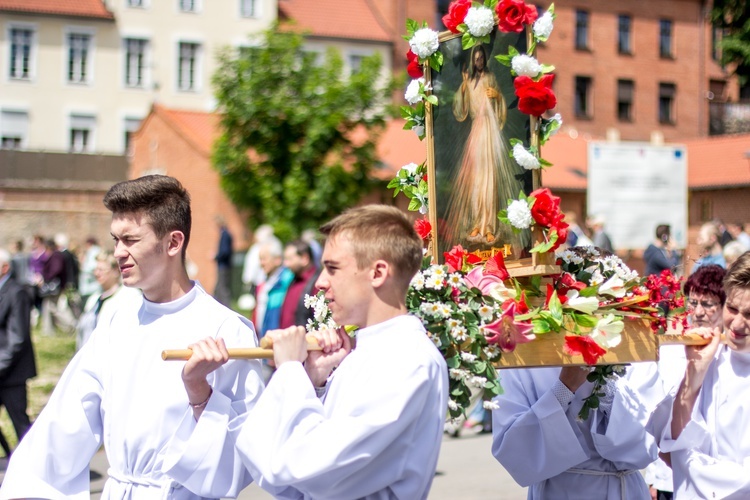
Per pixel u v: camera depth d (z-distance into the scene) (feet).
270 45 95.20
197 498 12.44
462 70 13.94
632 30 168.66
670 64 171.32
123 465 12.67
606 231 71.87
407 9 152.66
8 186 127.13
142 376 12.80
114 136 149.18
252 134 93.97
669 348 16.81
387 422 10.12
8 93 145.18
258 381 12.85
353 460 10.10
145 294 13.15
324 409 10.75
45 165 130.11
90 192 130.00
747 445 13.73
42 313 76.33
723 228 63.62
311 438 10.25
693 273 16.52
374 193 99.76
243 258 106.11
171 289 13.07
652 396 14.88
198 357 11.13
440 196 14.28
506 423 14.53
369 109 96.12
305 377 10.78
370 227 10.76
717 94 177.68
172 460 11.98
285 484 10.37
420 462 10.47
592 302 12.61
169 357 11.15
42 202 128.36
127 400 12.75
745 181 115.44
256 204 96.12
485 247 13.48
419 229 14.53
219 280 83.46
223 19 151.94
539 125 13.00
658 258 47.50
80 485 13.15
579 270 13.74
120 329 13.21
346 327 12.19
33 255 81.51
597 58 165.78
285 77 94.84
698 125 173.47
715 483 13.51
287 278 34.68
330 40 149.18
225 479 11.96
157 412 12.57
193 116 118.01
